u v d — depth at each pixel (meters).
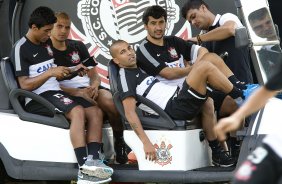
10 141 17.09
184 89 15.98
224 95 16.70
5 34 20.17
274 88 10.15
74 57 18.08
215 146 16.56
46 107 17.00
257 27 16.48
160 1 19.94
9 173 17.11
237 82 16.09
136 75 16.64
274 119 15.58
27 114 17.08
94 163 16.33
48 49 17.47
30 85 16.89
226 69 16.33
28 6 20.16
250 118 15.79
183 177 16.02
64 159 16.86
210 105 16.52
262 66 16.19
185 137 16.06
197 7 17.75
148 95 16.50
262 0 16.77
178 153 16.09
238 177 10.21
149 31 17.14
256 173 10.15
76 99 17.34
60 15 17.70
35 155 16.98
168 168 16.19
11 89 17.03
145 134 16.09
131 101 16.27
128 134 16.50
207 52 17.27
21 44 17.14
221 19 17.61
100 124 16.98
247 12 16.47
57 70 16.75
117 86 16.50
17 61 17.02
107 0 20.16
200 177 15.98
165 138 16.19
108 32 20.20
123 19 20.14
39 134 16.98
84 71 17.25
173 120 16.19
